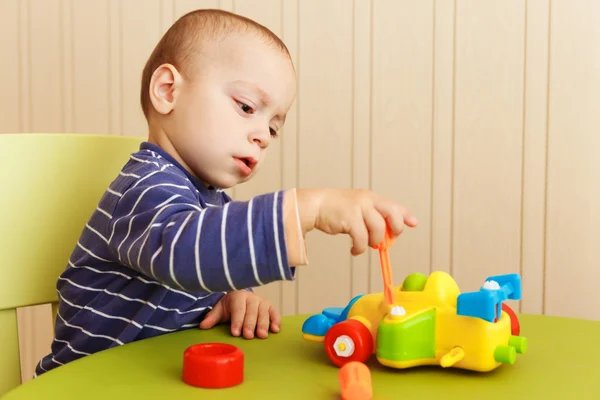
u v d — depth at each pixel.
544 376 0.58
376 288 1.52
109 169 0.94
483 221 1.50
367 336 0.61
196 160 0.84
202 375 0.55
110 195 0.77
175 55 0.86
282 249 0.57
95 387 0.55
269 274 0.57
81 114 1.53
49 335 1.54
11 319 0.86
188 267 0.58
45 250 0.87
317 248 1.52
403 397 0.52
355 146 1.52
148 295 0.81
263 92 0.84
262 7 1.51
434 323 0.60
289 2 1.51
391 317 0.59
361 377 0.52
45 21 1.52
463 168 1.50
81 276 0.81
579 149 1.47
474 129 1.50
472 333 0.58
